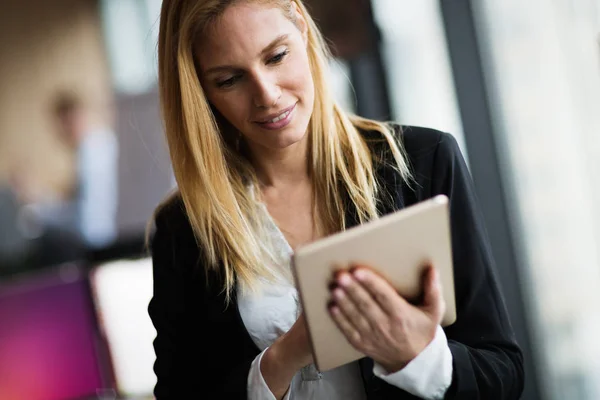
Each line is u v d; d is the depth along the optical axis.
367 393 1.33
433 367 1.19
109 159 3.56
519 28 2.32
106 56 3.50
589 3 2.02
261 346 1.44
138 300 2.58
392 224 1.07
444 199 1.09
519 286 2.51
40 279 2.62
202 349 1.52
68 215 3.65
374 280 1.09
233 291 1.44
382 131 1.46
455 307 1.27
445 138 1.44
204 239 1.45
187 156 1.45
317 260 1.07
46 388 2.62
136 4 3.42
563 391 2.49
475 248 1.37
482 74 2.48
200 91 1.39
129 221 3.59
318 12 2.83
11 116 3.64
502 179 2.50
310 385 1.38
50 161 3.65
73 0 3.50
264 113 1.32
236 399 1.37
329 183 1.44
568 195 2.30
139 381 2.61
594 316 2.32
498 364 1.31
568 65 2.17
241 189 1.47
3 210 3.68
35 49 3.60
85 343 2.64
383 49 2.80
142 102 3.48
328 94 1.43
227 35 1.30
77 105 3.57
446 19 2.50
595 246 2.25
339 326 1.13
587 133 2.16
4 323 2.60
